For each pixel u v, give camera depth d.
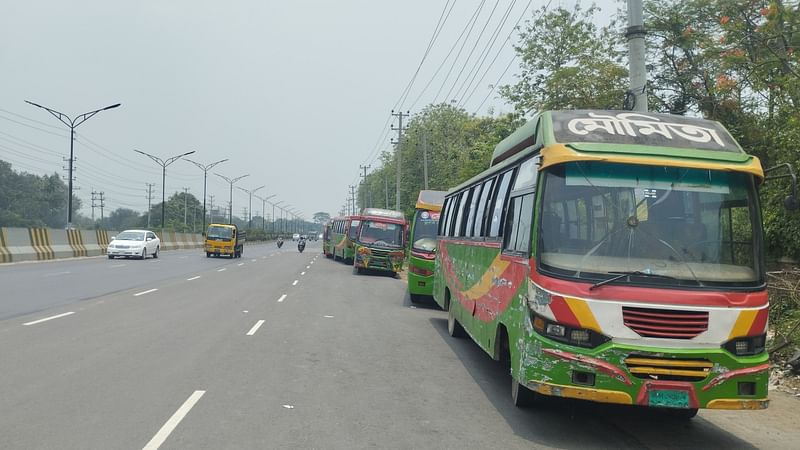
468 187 11.93
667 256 6.27
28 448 5.34
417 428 6.38
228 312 14.81
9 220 73.69
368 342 11.56
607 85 22.81
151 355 9.41
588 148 6.59
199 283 22.47
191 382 7.85
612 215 6.44
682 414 7.40
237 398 7.18
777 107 15.43
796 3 12.99
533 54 29.89
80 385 7.51
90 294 17.39
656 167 6.54
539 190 6.68
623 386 5.88
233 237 46.41
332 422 6.43
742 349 6.00
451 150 53.50
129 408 6.62
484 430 6.45
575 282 6.10
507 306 7.65
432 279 18.53
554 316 6.11
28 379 7.75
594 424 6.90
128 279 22.78
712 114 17.80
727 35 16.05
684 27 19.94
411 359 10.15
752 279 6.21
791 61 13.74
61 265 29.22
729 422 7.36
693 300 5.98
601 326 5.95
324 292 21.11
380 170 91.50
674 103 21.14
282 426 6.20
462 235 11.96
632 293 5.98
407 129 58.59
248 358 9.52
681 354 5.87
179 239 62.88
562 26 29.84
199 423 6.18
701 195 6.48
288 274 29.55
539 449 5.95
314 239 178.00
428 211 19.89
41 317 12.91
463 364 9.96
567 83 23.17
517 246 7.38
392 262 30.92
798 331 10.48
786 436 6.87
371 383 8.30
